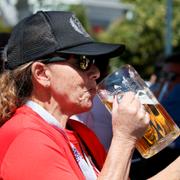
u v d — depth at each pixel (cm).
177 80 377
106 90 189
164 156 308
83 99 186
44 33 185
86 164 190
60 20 188
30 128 176
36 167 168
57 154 174
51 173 168
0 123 189
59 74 183
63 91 184
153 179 182
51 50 183
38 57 184
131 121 177
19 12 1070
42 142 173
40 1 1089
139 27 1419
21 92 190
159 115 191
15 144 172
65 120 189
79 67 185
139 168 297
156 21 1402
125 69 191
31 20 189
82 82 185
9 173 168
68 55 183
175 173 183
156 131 190
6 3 1397
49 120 183
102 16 2292
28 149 170
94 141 205
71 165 178
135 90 188
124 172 173
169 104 356
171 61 384
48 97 187
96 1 2291
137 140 180
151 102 189
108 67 221
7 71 191
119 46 190
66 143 183
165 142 192
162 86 383
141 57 1399
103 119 260
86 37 190
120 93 186
